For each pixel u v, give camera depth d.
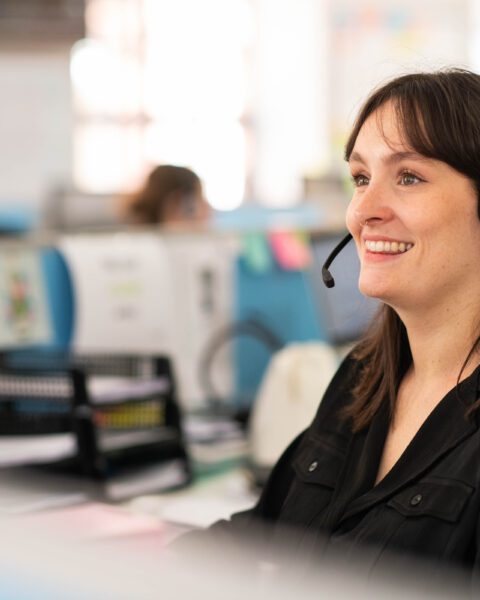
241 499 2.33
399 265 1.15
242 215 5.08
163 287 2.99
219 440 2.70
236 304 3.20
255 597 0.39
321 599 0.39
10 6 4.52
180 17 9.32
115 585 0.39
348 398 1.30
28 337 2.75
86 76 9.06
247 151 9.48
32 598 0.38
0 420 2.32
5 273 2.73
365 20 8.95
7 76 6.89
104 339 2.87
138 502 2.24
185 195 3.92
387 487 1.10
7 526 0.45
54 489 2.08
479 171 1.12
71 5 4.57
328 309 3.28
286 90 9.35
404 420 1.20
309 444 1.30
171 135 9.38
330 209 4.96
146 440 2.40
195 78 9.38
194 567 0.41
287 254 3.28
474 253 1.14
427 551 1.02
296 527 1.23
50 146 7.11
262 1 9.30
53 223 4.75
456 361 1.16
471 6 8.72
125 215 4.03
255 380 3.23
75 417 2.23
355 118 1.23
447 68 1.22
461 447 1.06
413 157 1.13
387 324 1.25
